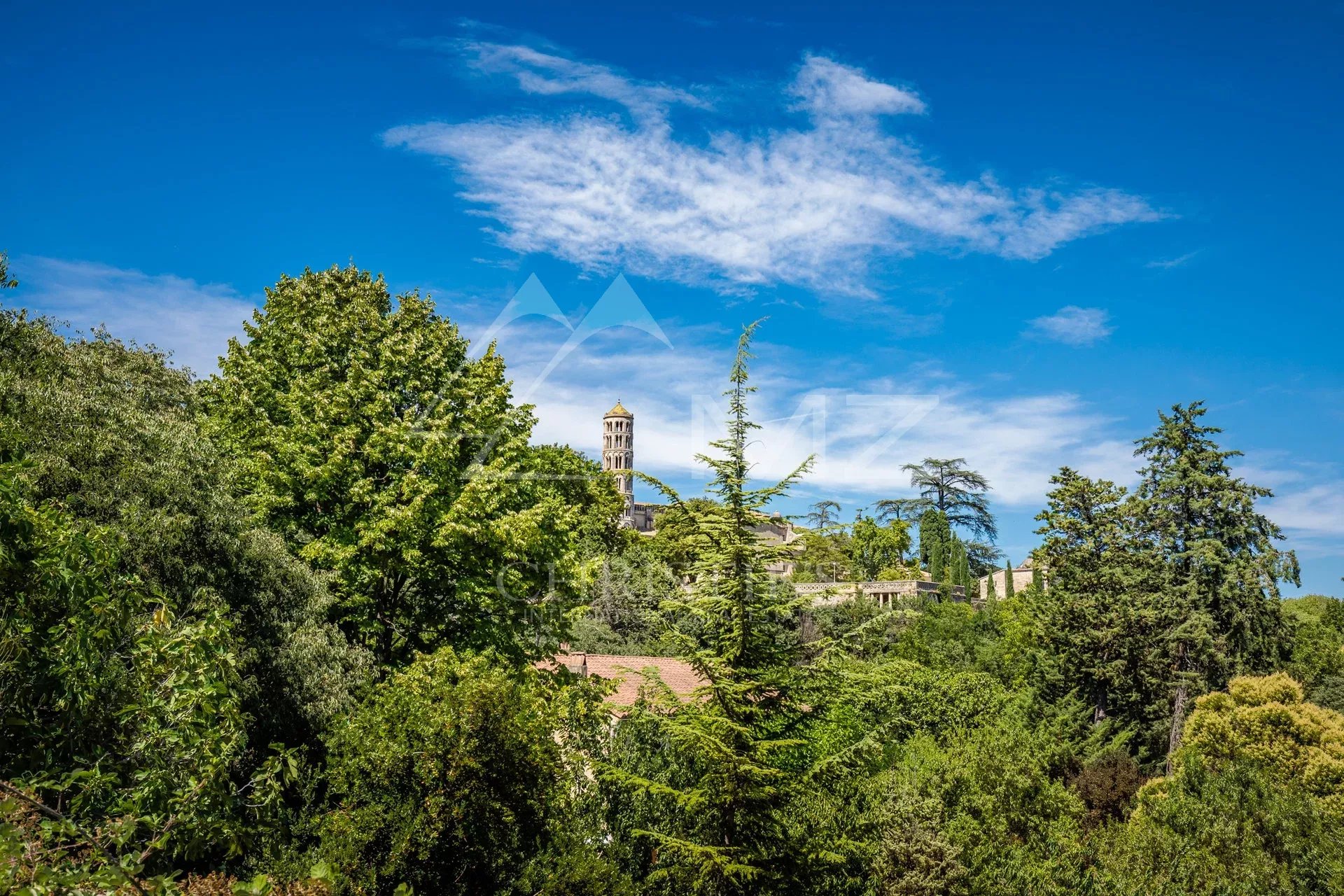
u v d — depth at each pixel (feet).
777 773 37.91
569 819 40.86
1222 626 133.18
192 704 27.43
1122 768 106.83
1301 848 74.49
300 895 26.30
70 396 52.11
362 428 70.90
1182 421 142.20
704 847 37.70
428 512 69.51
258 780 32.24
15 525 27.43
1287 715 107.55
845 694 41.09
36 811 19.99
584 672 85.76
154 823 24.68
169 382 97.04
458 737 34.76
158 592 30.60
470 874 34.27
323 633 55.72
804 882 39.75
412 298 81.76
